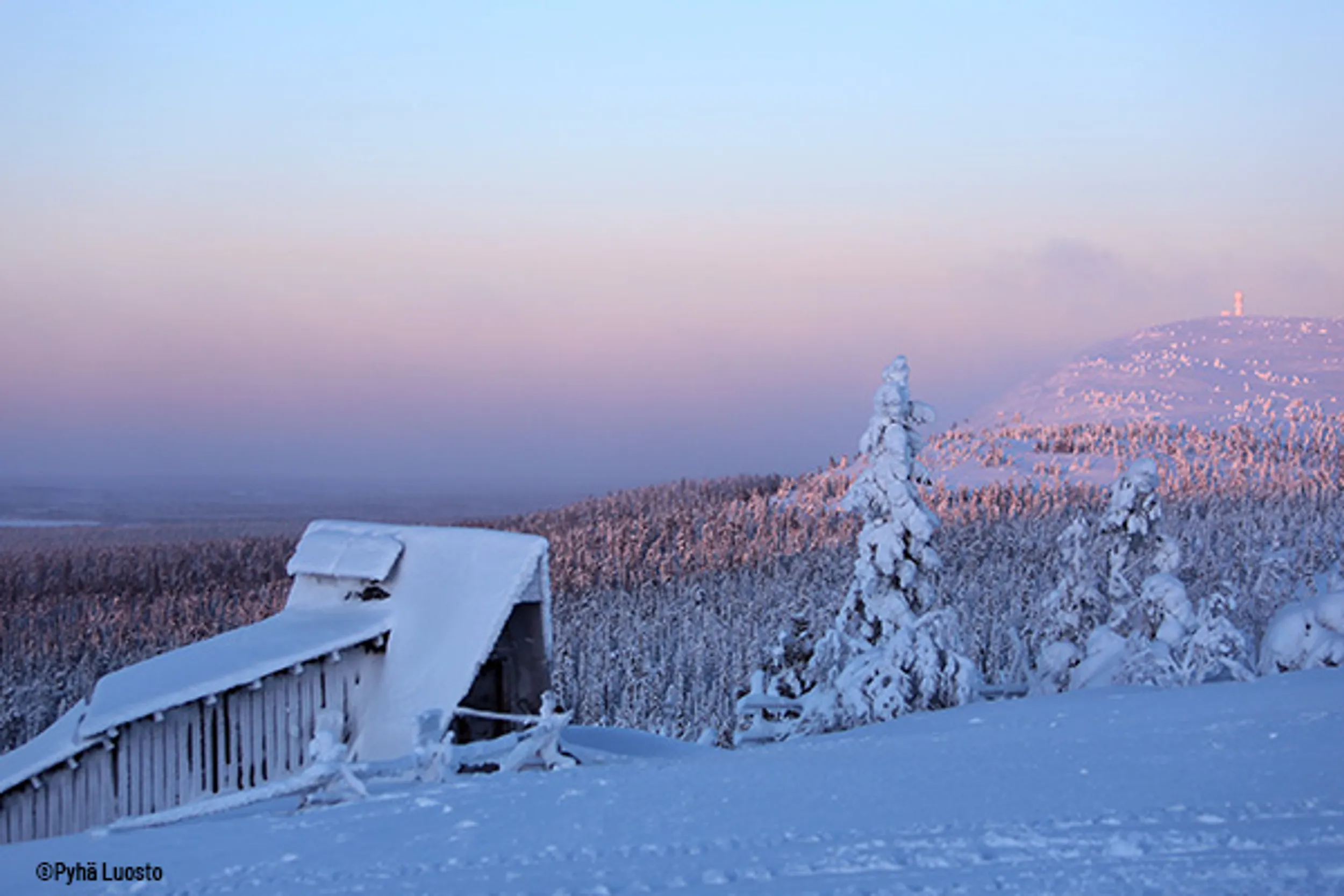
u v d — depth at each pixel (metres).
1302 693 15.92
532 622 22.70
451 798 12.52
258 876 9.39
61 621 114.94
